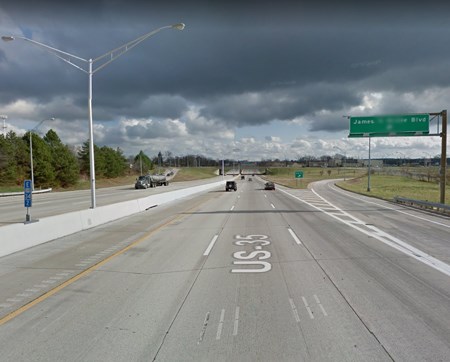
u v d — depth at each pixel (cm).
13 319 450
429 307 474
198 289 559
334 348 360
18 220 1655
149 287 573
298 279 609
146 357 347
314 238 1041
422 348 360
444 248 883
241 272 660
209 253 838
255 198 3134
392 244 940
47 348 370
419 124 2202
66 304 500
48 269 699
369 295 523
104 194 3978
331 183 7238
